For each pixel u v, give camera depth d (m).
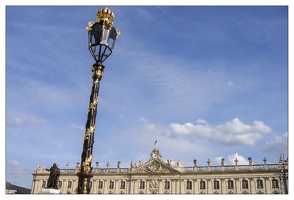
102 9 19.05
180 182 93.50
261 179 84.75
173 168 95.69
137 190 97.19
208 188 89.88
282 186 81.12
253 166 87.56
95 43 18.36
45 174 108.50
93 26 18.73
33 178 109.94
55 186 23.52
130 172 100.00
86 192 15.66
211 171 91.19
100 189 101.62
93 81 18.14
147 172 98.31
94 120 17.28
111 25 19.02
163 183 95.38
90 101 17.64
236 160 90.69
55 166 24.06
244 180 86.81
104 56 18.59
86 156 16.38
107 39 18.55
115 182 101.19
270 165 85.44
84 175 15.87
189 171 93.88
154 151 101.50
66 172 105.62
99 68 18.27
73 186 102.81
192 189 91.56
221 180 89.44
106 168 104.62
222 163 91.81
